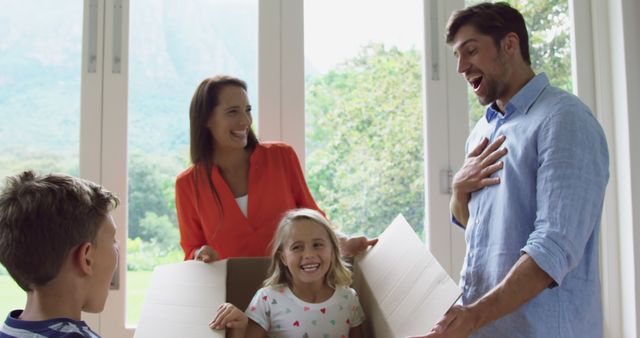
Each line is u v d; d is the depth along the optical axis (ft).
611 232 7.23
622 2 7.07
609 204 7.23
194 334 4.15
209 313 4.36
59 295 2.87
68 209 2.85
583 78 7.31
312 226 5.09
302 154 6.87
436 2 7.11
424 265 4.08
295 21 6.92
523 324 3.74
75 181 3.00
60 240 2.82
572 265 3.45
